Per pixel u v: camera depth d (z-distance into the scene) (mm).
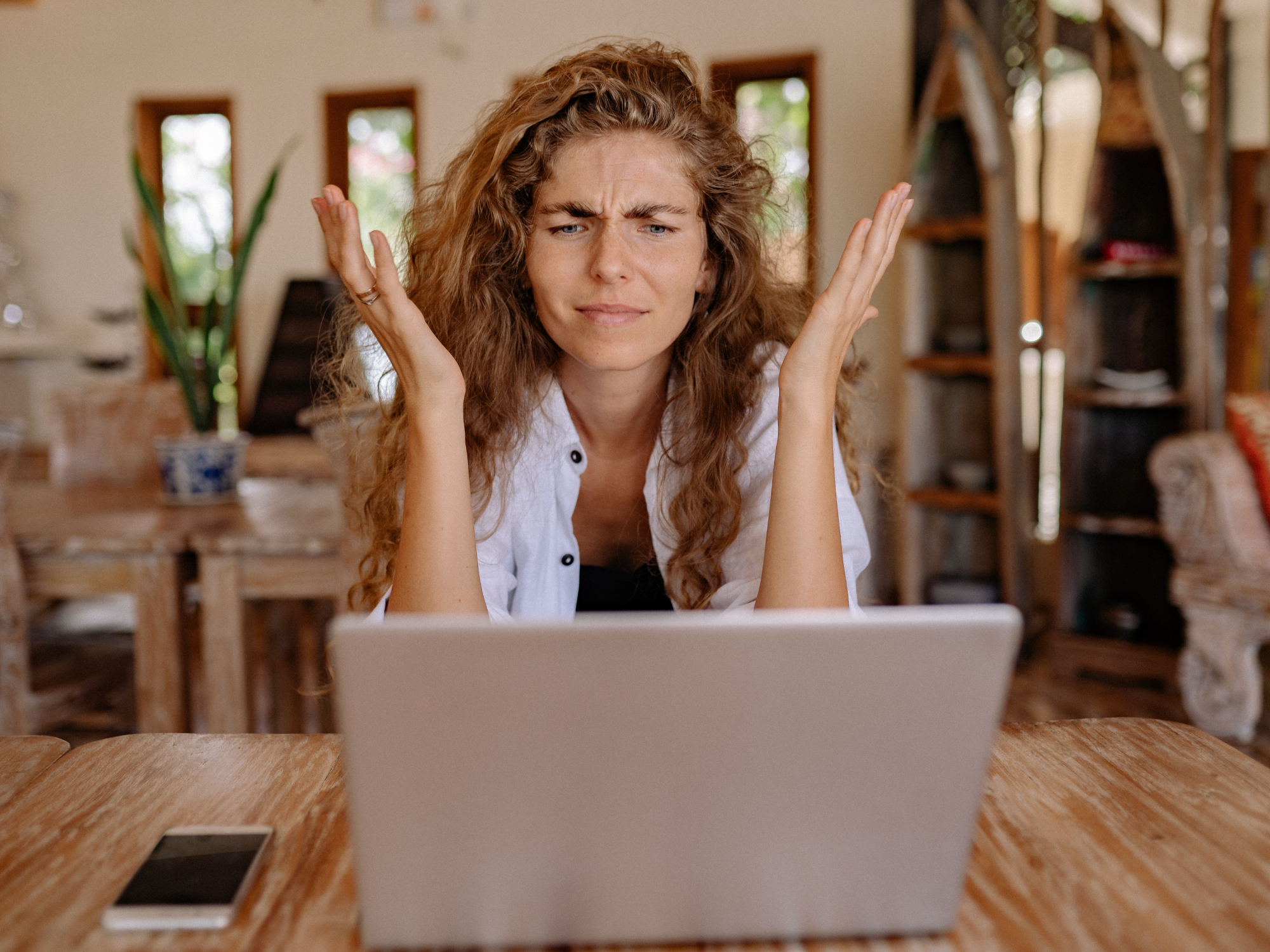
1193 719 2865
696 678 580
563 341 1127
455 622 564
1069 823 782
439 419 1001
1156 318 3496
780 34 5031
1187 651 2863
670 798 603
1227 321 3918
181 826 773
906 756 602
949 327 3914
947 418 3938
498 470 1254
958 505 3691
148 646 2189
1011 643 582
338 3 5703
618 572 1396
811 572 985
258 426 5520
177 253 6086
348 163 5887
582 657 572
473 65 5574
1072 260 3438
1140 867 715
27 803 820
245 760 911
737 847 614
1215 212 3238
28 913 657
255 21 5805
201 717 2756
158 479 3076
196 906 647
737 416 1256
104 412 3070
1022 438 3613
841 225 4980
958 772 606
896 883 624
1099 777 868
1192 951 611
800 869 620
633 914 622
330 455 1964
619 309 1088
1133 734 965
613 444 1323
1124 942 622
